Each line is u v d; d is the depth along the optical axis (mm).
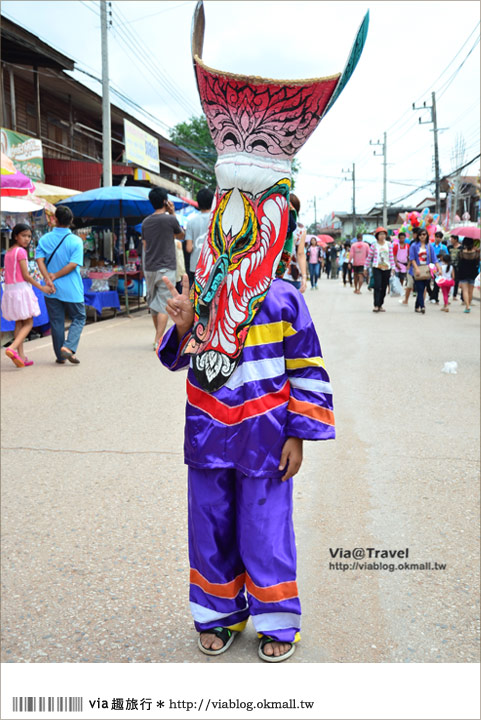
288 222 2055
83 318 7371
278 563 2172
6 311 7148
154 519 3352
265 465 2070
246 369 2047
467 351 8086
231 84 1932
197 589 2289
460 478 3854
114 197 11289
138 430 4809
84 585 2760
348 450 4375
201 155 32875
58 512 3441
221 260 2084
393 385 6227
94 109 18766
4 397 5836
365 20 1814
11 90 14344
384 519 3340
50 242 7129
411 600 2631
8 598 2670
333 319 11656
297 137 1975
